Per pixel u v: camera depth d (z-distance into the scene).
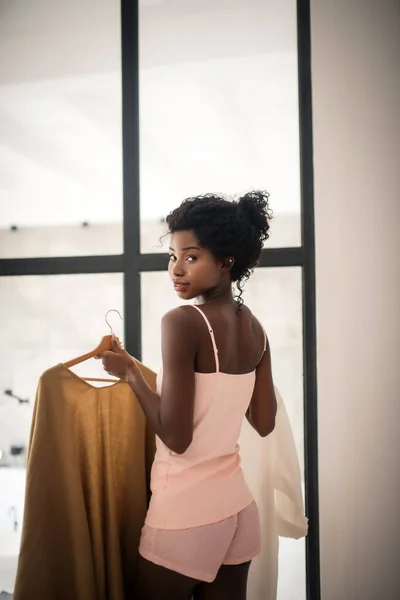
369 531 1.61
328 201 1.64
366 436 1.61
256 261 1.12
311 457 1.63
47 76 1.79
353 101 1.64
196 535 0.98
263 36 1.71
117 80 1.76
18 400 1.77
